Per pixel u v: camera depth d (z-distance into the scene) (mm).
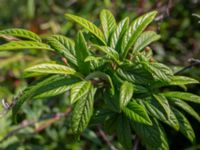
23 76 643
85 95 555
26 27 1588
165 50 1448
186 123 632
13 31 601
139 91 578
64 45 602
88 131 1088
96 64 595
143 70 571
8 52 1369
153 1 1325
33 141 1191
